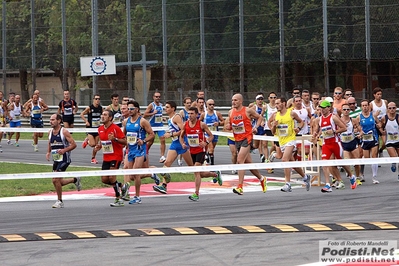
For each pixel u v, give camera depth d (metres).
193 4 62.56
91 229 22.52
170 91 64.00
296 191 31.42
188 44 62.94
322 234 20.77
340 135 32.62
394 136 34.34
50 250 19.42
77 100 69.31
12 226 23.38
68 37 68.00
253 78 60.66
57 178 27.53
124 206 27.59
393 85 58.06
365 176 36.88
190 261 17.80
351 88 59.09
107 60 65.50
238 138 29.91
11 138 60.78
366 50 55.78
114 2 65.50
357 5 56.12
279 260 17.66
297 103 36.78
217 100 62.09
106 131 27.77
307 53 57.78
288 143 30.81
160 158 43.25
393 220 22.98
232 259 17.89
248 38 60.34
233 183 35.19
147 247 19.52
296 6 58.28
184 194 31.12
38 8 68.81
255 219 23.69
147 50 64.62
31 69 69.44
